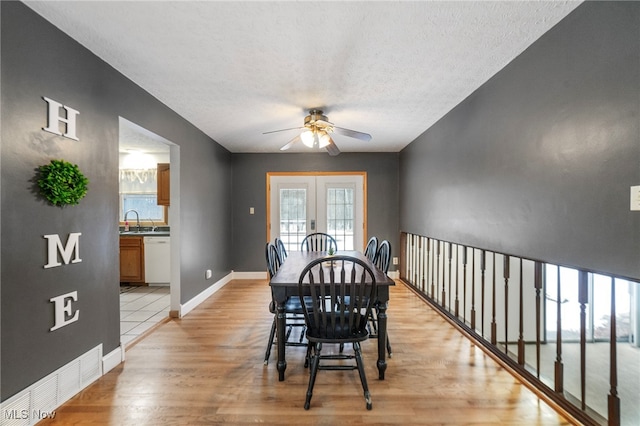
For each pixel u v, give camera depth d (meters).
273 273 2.42
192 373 2.16
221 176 4.77
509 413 1.73
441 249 4.34
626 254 1.38
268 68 2.28
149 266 4.68
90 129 2.04
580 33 1.59
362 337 1.85
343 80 2.48
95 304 2.07
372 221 5.29
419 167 4.20
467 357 2.39
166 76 2.41
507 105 2.22
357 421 1.67
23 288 1.58
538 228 1.92
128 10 1.64
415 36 1.88
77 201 1.87
